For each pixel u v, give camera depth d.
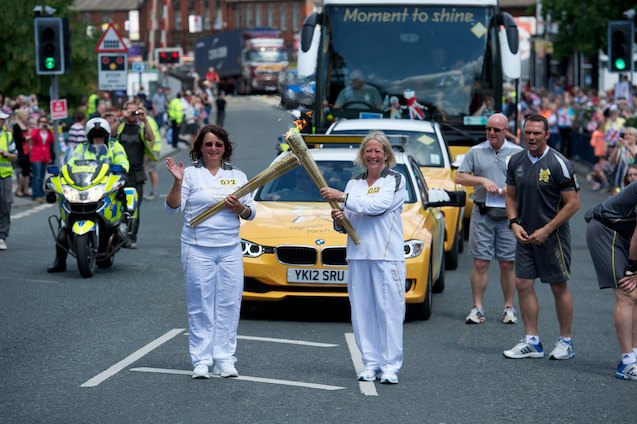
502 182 15.53
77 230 19.09
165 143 63.12
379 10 26.17
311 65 25.62
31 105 40.53
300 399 11.15
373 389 11.62
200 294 11.96
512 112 47.88
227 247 11.97
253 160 48.75
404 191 11.96
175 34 175.00
